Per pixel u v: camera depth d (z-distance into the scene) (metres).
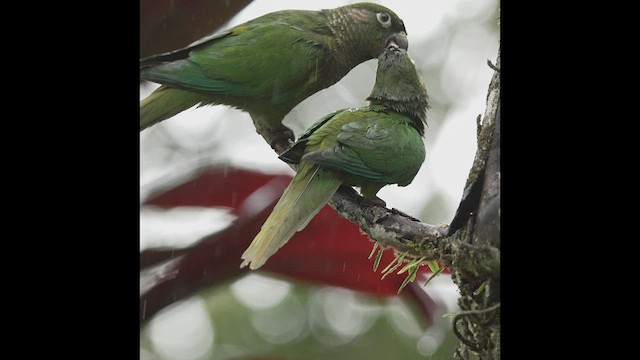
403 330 11.95
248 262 6.92
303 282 7.79
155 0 7.73
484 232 5.47
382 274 7.85
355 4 9.31
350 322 12.26
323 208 7.75
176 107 8.52
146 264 7.20
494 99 5.64
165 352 11.91
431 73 13.18
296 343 12.15
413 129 7.63
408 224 6.43
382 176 7.30
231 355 11.79
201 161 7.86
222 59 8.53
